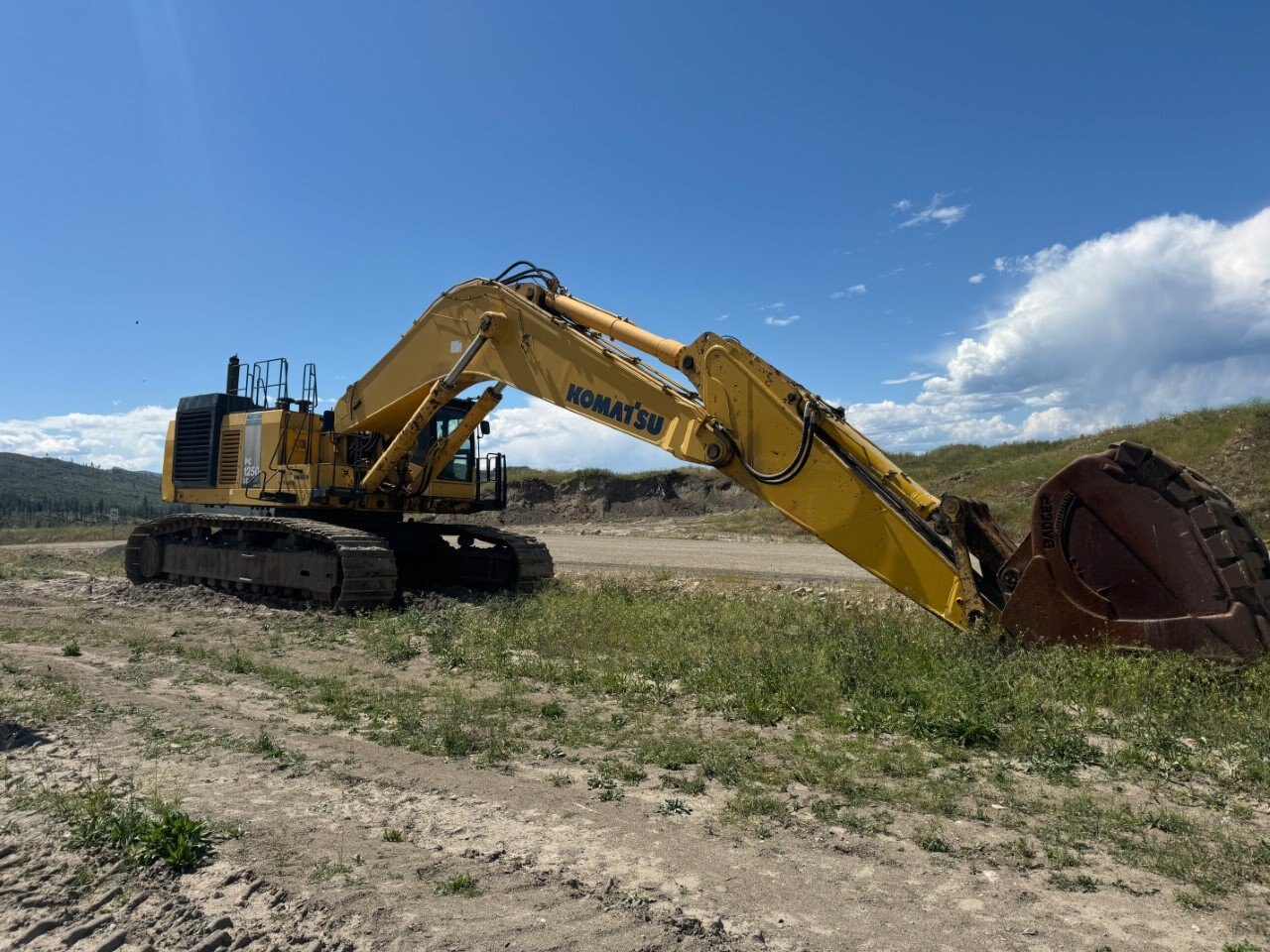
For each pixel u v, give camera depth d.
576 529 32.50
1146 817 4.60
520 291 11.95
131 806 4.49
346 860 3.98
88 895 3.58
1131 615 7.08
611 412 10.48
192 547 15.82
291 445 14.71
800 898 3.70
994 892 3.80
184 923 3.35
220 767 5.42
